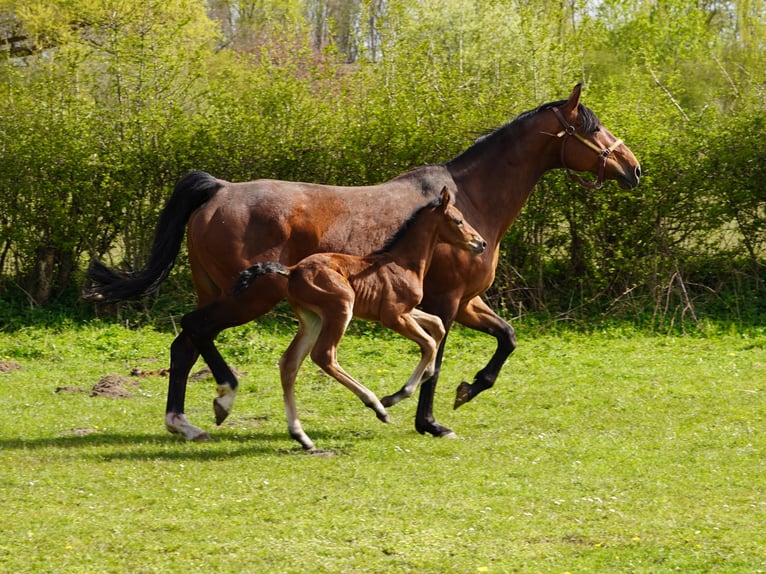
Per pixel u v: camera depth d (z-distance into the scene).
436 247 9.46
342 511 7.16
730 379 12.14
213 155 16.52
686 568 6.11
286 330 15.81
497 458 8.71
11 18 21.56
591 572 6.06
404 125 16.31
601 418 10.38
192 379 12.76
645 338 15.12
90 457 8.77
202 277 9.70
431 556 6.29
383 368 13.34
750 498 7.48
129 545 6.46
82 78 17.34
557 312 16.61
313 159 16.55
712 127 16.61
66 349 14.62
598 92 18.09
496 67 18.48
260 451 9.02
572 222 16.44
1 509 7.17
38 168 16.45
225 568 6.11
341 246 9.34
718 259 16.72
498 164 10.11
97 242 17.03
